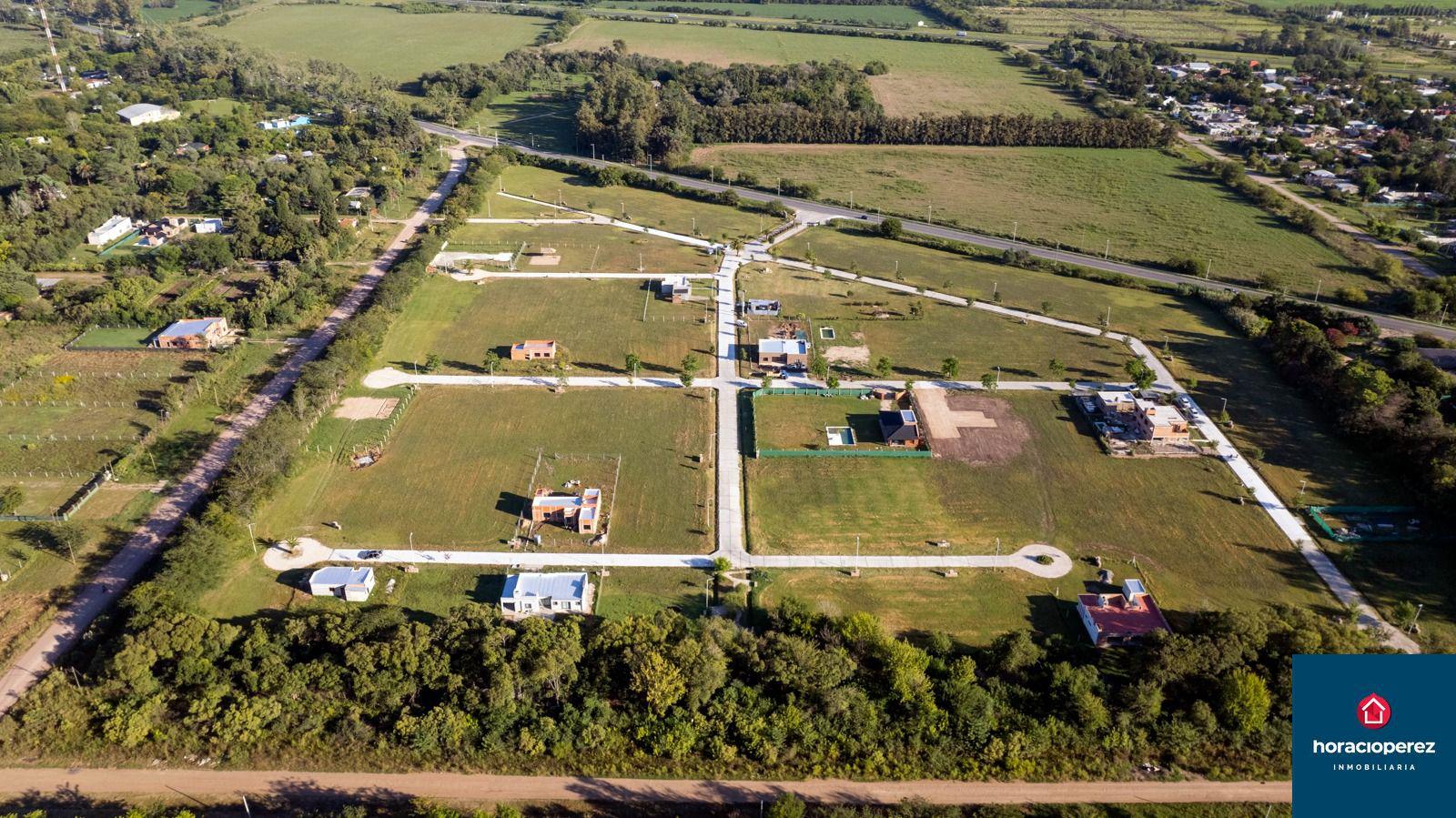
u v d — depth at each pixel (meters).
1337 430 146.12
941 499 132.12
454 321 185.75
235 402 154.38
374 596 111.44
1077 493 133.00
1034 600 112.88
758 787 90.31
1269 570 117.44
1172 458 140.75
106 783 88.81
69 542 117.25
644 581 115.19
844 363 170.00
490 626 101.06
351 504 128.88
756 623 108.00
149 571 115.31
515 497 131.12
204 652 98.44
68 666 100.69
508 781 90.38
